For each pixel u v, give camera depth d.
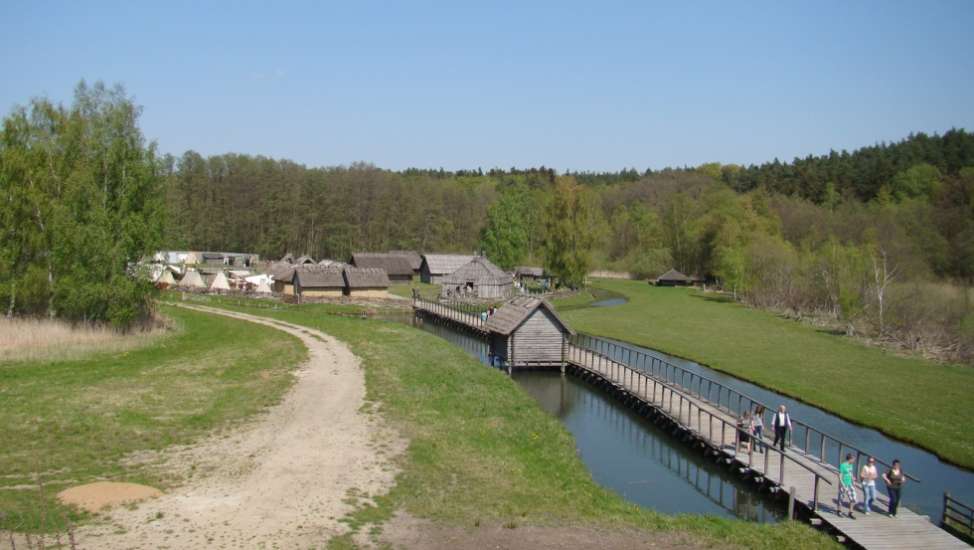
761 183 165.88
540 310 47.62
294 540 17.41
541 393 42.88
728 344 60.25
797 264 94.38
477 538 18.41
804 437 33.12
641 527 20.55
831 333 67.19
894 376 46.22
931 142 155.38
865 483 22.25
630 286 131.25
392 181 158.62
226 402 31.92
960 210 94.88
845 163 165.25
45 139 53.06
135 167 50.97
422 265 130.38
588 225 112.56
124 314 49.66
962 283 82.94
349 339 54.59
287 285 95.88
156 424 27.73
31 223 50.47
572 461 27.38
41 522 17.42
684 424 32.62
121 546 16.47
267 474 22.47
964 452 30.50
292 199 147.62
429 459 24.91
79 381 34.94
